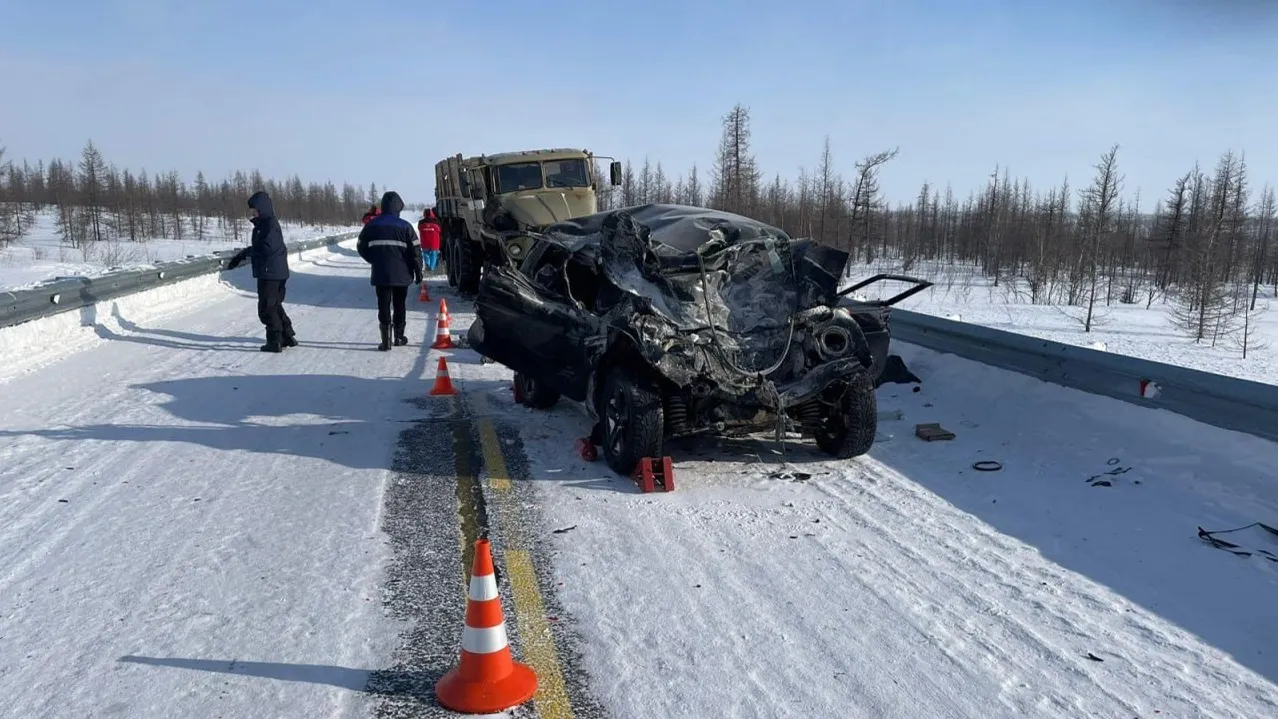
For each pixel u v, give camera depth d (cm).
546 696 318
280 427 705
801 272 648
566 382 662
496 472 590
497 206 1584
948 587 416
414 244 1105
